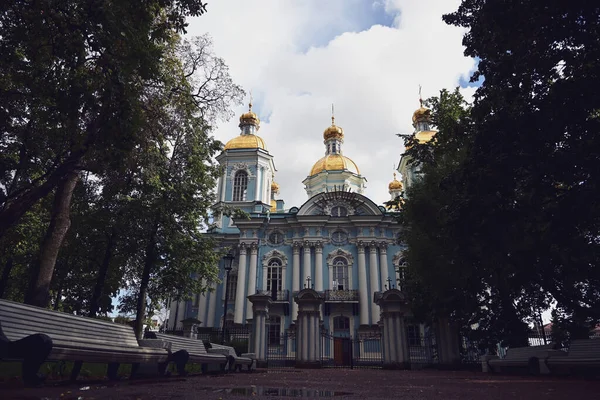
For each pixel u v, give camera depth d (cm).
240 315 3297
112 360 631
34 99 1089
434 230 1551
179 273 1933
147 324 3238
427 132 4084
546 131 882
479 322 1869
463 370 1739
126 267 2052
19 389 503
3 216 898
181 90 1515
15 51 985
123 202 1644
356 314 3303
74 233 1766
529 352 1196
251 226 3600
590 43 833
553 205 921
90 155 1040
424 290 1892
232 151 4109
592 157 863
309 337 1862
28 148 1380
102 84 880
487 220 955
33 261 1877
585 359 849
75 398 441
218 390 602
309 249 3509
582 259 1037
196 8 940
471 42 1030
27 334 518
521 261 1052
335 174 4700
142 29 892
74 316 610
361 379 1031
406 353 1844
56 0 764
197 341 1077
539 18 838
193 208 1820
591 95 838
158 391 557
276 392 600
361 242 3503
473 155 997
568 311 1597
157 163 1579
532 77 930
